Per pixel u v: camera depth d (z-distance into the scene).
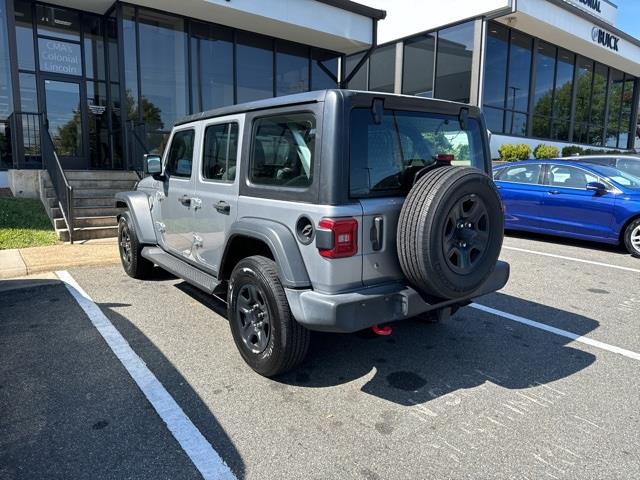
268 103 3.34
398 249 2.95
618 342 4.08
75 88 12.11
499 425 2.83
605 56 21.69
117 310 4.75
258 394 3.16
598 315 4.74
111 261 6.64
